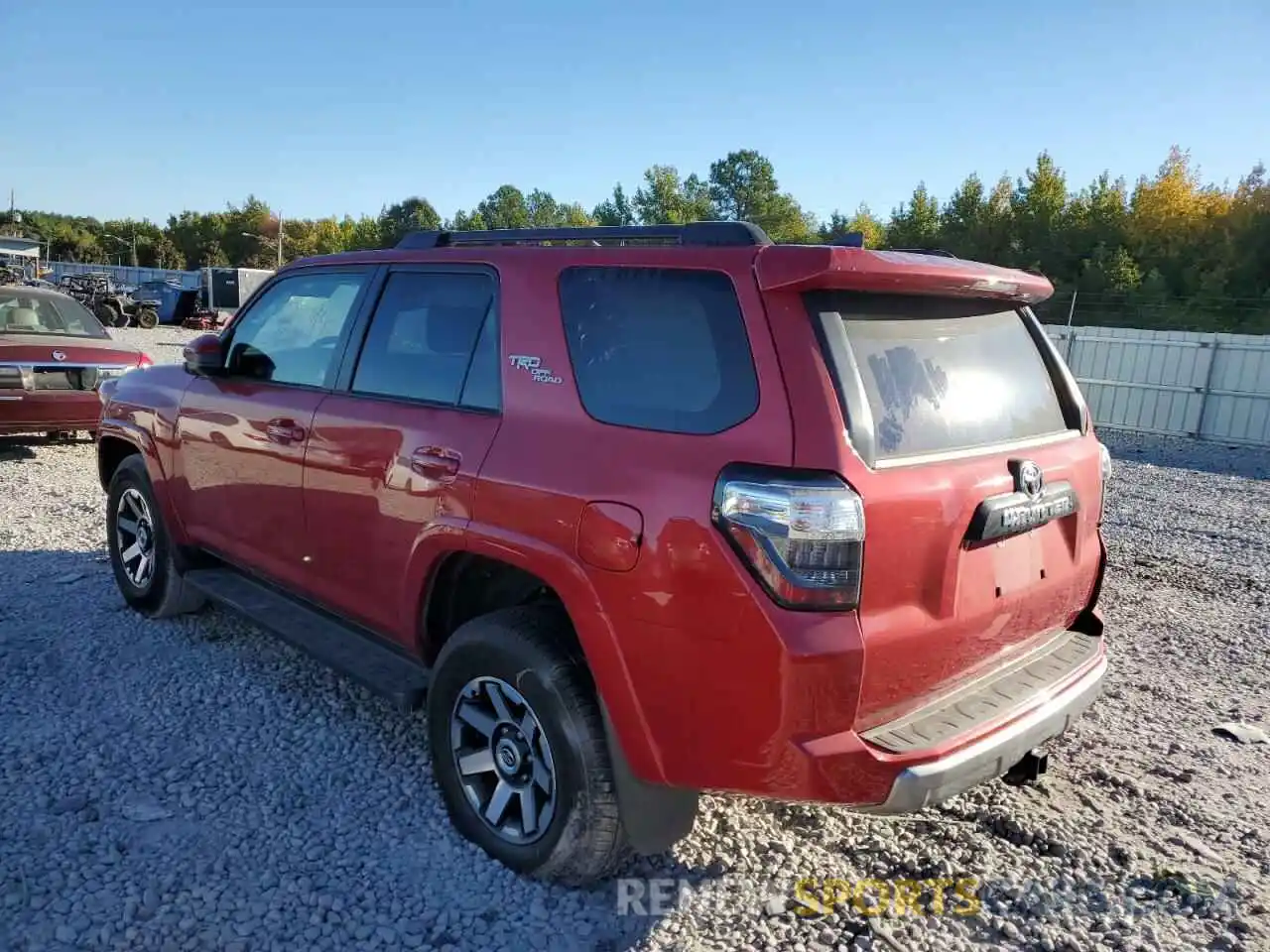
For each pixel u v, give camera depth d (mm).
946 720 2670
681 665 2551
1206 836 3496
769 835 3395
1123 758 4105
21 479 8680
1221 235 55375
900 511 2480
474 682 3123
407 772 3725
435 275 3557
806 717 2408
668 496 2564
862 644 2414
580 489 2750
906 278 2605
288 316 4266
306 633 3922
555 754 2865
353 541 3641
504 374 3137
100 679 4453
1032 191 62875
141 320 33969
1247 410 16250
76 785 3527
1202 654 5473
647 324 2811
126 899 2895
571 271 3055
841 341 2549
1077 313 43469
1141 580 7047
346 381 3799
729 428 2539
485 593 3453
